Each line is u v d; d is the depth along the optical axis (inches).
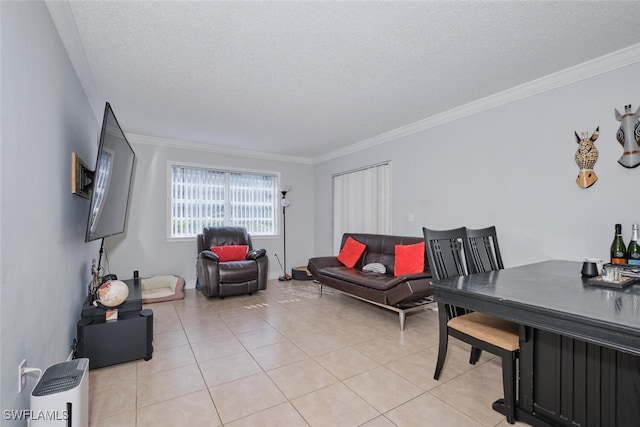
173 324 118.1
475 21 72.5
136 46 81.7
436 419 61.8
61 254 72.8
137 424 60.1
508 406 60.6
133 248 168.2
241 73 97.4
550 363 59.0
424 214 143.6
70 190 81.2
